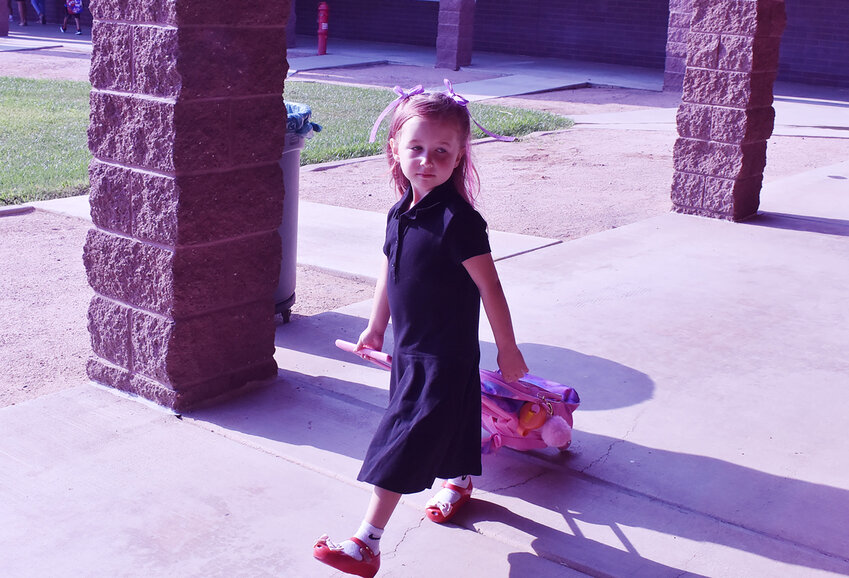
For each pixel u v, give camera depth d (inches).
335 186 386.3
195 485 135.9
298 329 206.4
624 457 149.1
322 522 127.1
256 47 155.8
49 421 155.6
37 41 1034.7
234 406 163.6
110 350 168.7
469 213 110.5
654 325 213.2
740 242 295.7
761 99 318.0
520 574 116.7
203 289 158.4
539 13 1082.7
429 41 1154.7
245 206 161.2
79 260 267.9
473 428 119.0
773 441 156.2
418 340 113.6
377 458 111.3
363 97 682.8
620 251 280.8
